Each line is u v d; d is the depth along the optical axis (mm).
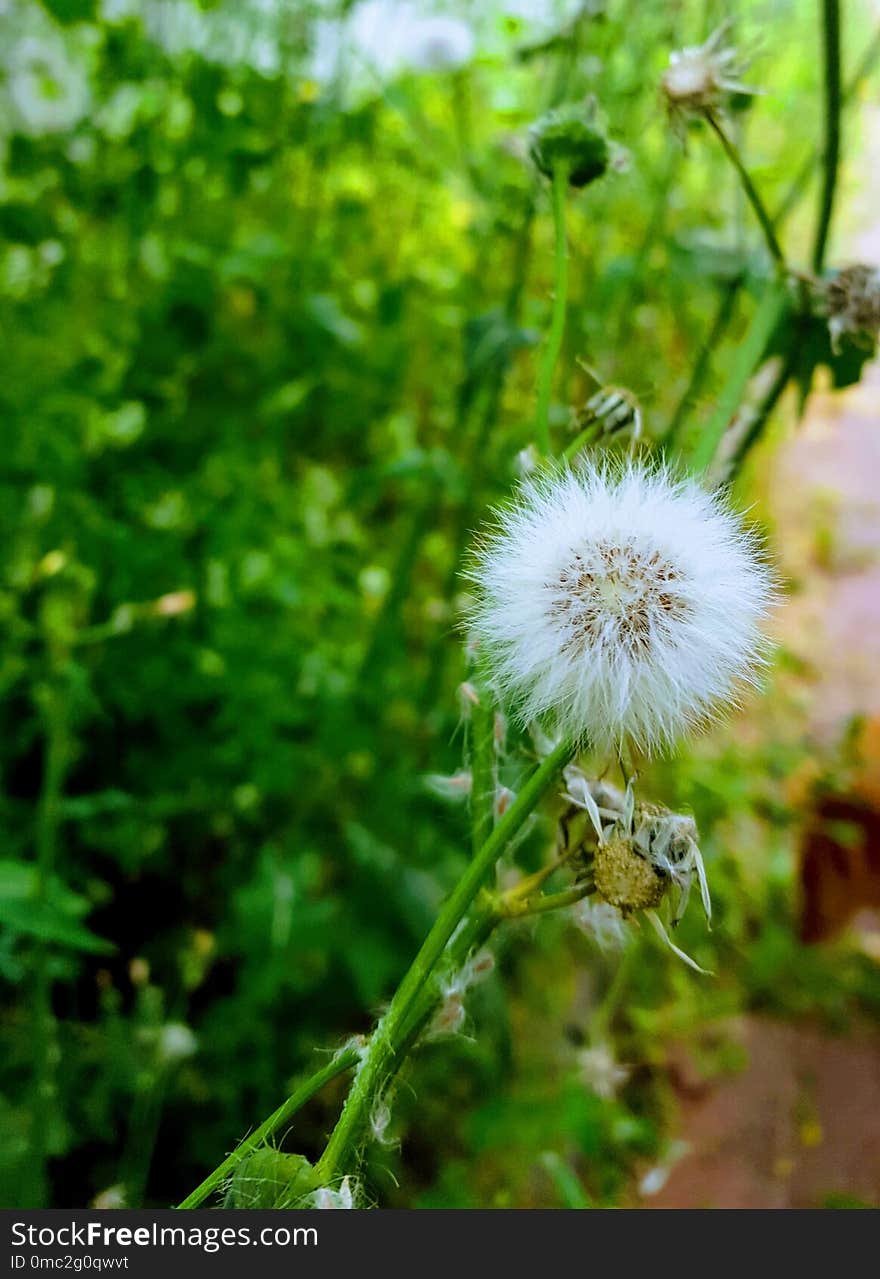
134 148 331
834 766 324
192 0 342
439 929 112
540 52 245
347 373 346
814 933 314
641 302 287
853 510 463
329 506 334
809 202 439
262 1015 245
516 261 259
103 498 309
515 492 143
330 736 282
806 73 328
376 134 357
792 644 404
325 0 328
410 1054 116
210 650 290
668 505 122
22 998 233
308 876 252
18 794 270
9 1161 197
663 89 154
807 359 173
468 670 135
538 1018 274
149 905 266
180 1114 232
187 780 276
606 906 128
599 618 112
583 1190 248
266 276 341
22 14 333
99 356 316
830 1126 271
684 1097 276
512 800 125
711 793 313
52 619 218
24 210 322
